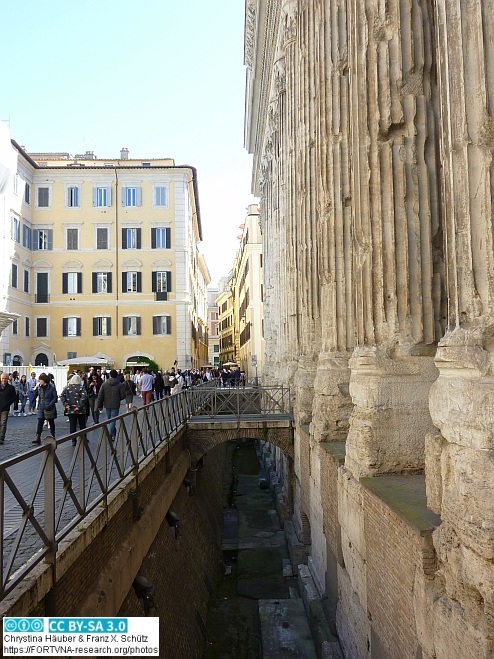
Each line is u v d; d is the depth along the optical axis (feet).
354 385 27.17
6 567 16.30
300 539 46.47
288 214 57.88
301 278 49.19
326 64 36.32
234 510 70.44
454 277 16.22
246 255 190.19
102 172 150.82
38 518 21.52
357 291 27.37
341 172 35.94
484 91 15.38
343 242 35.88
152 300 149.89
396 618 19.63
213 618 41.01
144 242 150.61
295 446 52.75
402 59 25.13
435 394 16.85
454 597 15.31
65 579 18.33
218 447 85.30
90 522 20.94
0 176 67.15
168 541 36.58
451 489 15.81
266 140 95.04
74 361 132.77
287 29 56.03
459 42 15.85
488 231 15.30
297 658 31.17
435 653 16.29
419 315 25.30
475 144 15.57
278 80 70.03
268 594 44.19
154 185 151.43
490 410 14.29
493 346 15.12
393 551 19.83
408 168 24.99
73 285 149.59
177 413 50.67
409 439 25.17
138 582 27.35
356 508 25.36
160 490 35.91
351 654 26.63
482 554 13.88
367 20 25.88
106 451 24.66
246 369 197.98
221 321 400.88
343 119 35.53
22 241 141.59
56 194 150.20
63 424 65.46
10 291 133.08
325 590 34.42
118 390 51.55
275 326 83.46
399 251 25.22
